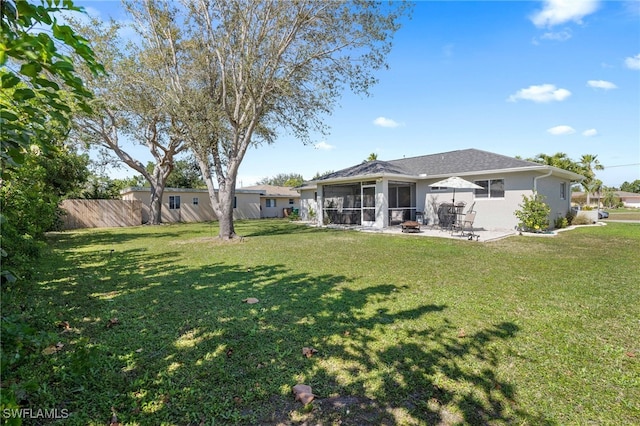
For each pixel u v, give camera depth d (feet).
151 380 7.70
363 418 6.52
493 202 45.60
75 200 62.59
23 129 4.85
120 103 43.62
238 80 35.55
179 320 11.61
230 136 37.35
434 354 9.07
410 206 55.77
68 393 7.06
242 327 10.98
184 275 18.83
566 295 14.49
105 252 28.19
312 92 35.88
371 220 52.85
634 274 18.44
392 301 13.75
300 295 14.70
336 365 8.51
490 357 8.91
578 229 45.34
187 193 83.10
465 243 32.22
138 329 10.78
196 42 36.50
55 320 11.32
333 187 59.06
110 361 8.54
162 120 50.60
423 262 22.40
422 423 6.38
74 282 17.07
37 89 4.63
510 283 16.61
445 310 12.59
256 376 7.97
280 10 31.63
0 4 3.87
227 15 31.63
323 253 26.68
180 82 36.81
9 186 12.89
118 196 83.92
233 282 17.11
